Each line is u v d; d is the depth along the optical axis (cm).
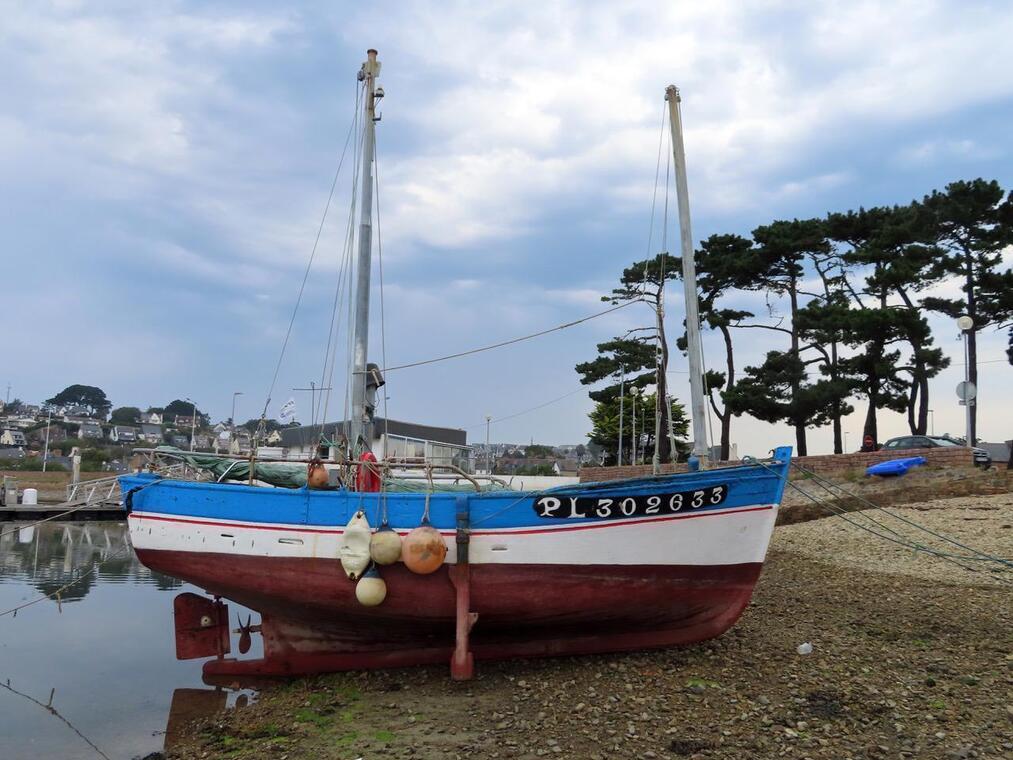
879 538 1812
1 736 877
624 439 4766
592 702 845
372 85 1284
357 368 1187
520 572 979
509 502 987
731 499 1001
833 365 3412
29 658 1237
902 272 3150
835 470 2792
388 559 961
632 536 987
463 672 963
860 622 1148
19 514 3459
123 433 13325
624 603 1001
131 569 2327
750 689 859
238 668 1104
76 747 841
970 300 3381
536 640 1052
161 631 1442
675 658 1000
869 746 682
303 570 1010
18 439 12094
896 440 2858
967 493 2219
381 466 1082
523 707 848
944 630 1080
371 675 1039
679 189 1238
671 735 734
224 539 1038
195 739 845
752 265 3809
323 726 836
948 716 744
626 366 4400
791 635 1086
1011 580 1379
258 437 1200
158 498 1073
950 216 3319
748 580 1018
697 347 1188
